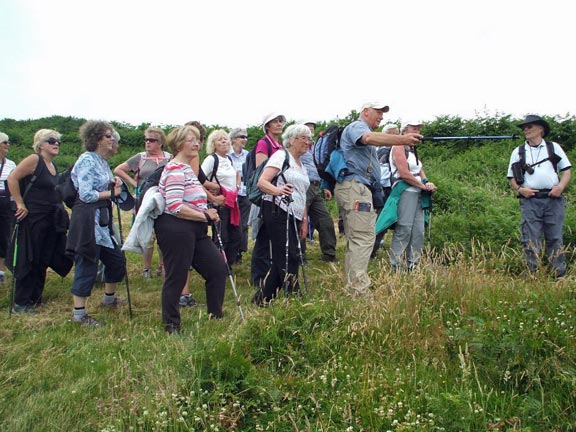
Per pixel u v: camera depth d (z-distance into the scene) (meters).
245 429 3.17
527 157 6.18
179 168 4.55
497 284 4.90
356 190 5.34
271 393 3.33
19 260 5.44
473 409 3.12
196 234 4.69
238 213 6.54
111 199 5.22
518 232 7.12
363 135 5.21
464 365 3.39
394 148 6.23
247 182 6.21
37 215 5.52
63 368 4.01
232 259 6.65
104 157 5.30
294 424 2.95
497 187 11.61
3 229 6.66
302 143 5.11
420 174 6.59
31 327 4.98
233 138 7.88
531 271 5.61
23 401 3.50
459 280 4.86
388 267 6.03
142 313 5.45
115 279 5.61
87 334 4.77
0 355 4.23
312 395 3.29
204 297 6.03
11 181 5.43
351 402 3.31
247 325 4.13
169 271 4.62
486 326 3.93
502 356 3.63
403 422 3.12
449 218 7.96
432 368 3.70
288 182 5.04
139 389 3.50
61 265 5.83
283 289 5.14
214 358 3.57
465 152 14.23
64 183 5.13
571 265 5.90
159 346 4.20
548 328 3.83
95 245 5.07
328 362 3.73
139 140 22.62
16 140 25.45
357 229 5.34
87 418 3.30
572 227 7.18
